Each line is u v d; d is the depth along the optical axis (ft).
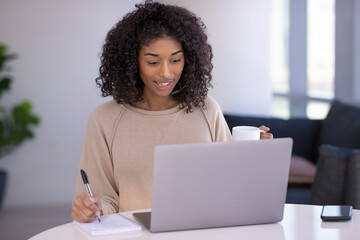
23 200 17.81
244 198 5.60
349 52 25.98
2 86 16.71
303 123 15.08
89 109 17.99
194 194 5.43
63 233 5.57
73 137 18.03
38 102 17.75
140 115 7.13
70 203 17.65
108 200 7.07
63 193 18.08
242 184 5.54
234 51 14.83
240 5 14.73
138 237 5.38
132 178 7.08
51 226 15.15
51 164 17.98
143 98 7.22
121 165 7.05
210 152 5.34
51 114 17.84
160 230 5.51
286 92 35.04
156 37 6.52
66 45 17.67
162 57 6.59
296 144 14.99
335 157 10.69
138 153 7.06
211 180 5.43
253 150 5.47
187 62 6.94
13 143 17.13
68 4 17.53
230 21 14.69
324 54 31.65
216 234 5.47
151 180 7.07
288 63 34.40
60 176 18.08
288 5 34.30
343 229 5.64
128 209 7.02
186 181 5.36
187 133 7.19
